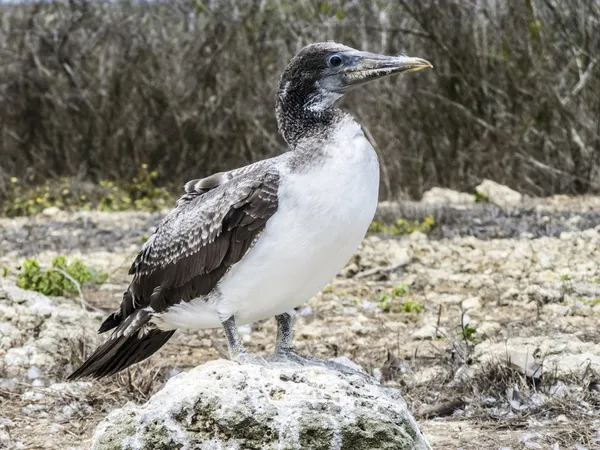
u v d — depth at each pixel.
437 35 24.31
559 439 8.10
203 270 7.31
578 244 15.62
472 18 25.22
